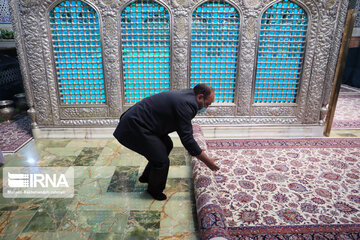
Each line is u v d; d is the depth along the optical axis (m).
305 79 3.51
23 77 3.35
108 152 3.20
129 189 2.42
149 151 2.00
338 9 3.21
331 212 2.09
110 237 1.83
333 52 3.37
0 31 5.32
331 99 3.62
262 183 2.50
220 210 1.86
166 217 2.05
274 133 3.75
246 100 3.61
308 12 3.22
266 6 3.20
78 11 3.18
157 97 1.96
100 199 2.27
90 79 3.50
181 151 3.25
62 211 2.11
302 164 2.89
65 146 3.38
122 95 3.54
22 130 3.97
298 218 2.02
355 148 3.33
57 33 3.27
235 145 3.41
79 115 3.59
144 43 3.37
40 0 3.09
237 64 3.45
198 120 3.68
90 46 3.32
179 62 3.40
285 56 3.47
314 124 3.74
